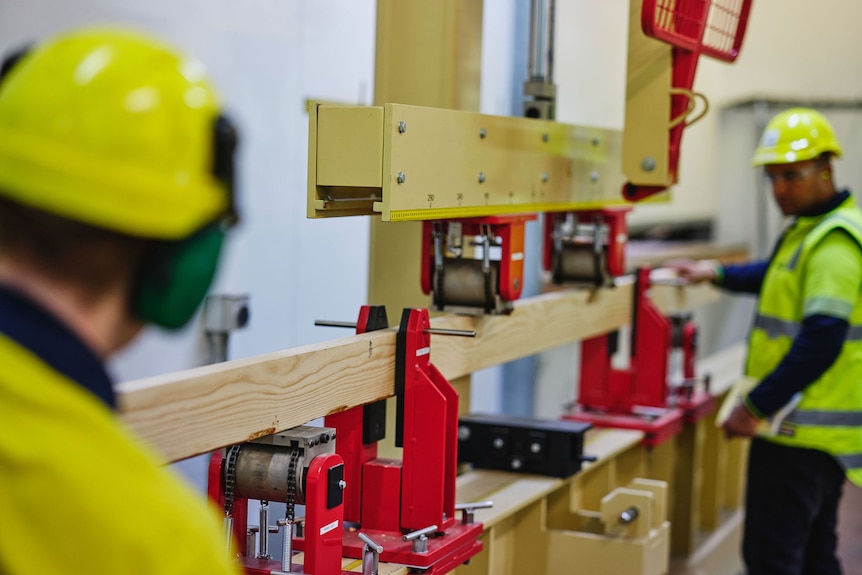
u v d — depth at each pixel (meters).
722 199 7.46
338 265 4.16
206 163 0.88
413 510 2.22
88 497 0.78
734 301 7.56
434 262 2.63
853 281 3.04
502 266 2.56
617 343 3.73
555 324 3.21
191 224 0.86
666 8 2.52
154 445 1.61
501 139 2.52
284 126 3.84
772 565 3.23
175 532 0.82
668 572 4.03
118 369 3.17
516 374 5.03
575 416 3.63
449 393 2.25
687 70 2.73
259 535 1.93
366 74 4.22
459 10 2.81
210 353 3.35
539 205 2.78
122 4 3.16
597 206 3.28
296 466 1.85
